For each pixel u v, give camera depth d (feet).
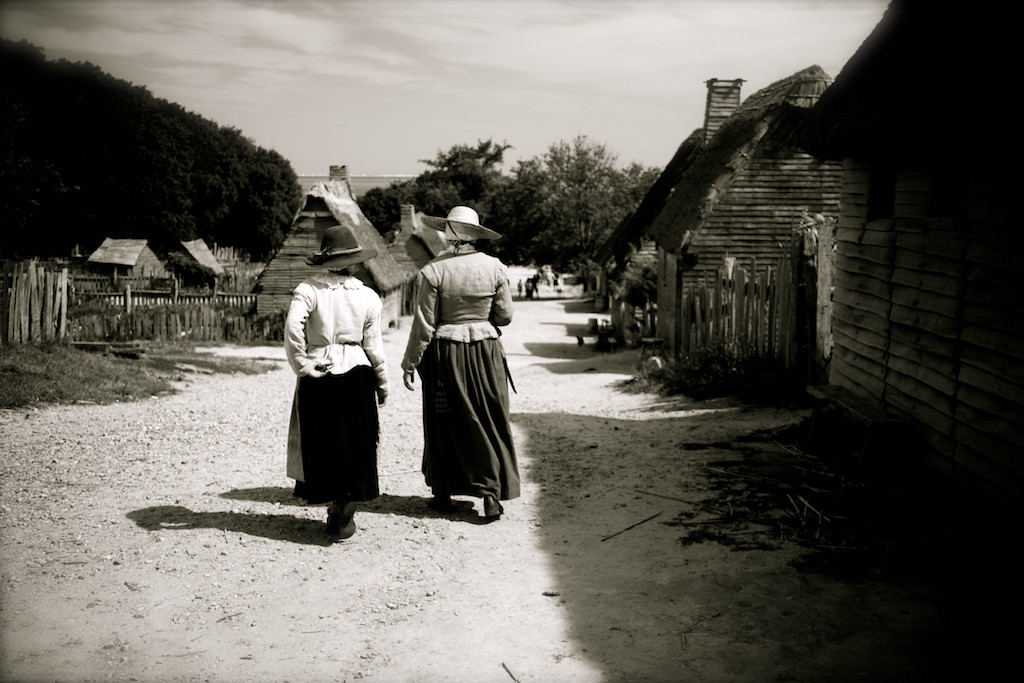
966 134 17.65
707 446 25.43
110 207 235.40
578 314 147.43
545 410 38.22
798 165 57.93
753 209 57.98
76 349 50.90
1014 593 13.44
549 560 16.49
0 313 45.50
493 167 302.45
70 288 87.30
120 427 30.96
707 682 11.62
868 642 12.60
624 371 59.31
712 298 44.98
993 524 16.37
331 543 17.16
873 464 20.99
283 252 103.55
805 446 24.64
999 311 17.21
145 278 147.64
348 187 124.26
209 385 50.37
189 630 13.15
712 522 18.17
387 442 28.66
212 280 193.67
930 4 20.43
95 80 230.89
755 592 14.52
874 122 21.09
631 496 20.58
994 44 16.35
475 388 18.83
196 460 25.13
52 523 17.89
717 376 39.06
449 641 13.03
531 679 11.82
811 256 32.42
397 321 125.08
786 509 18.76
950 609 13.55
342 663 12.21
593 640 13.05
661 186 99.50
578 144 197.88
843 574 15.07
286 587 14.92
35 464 23.63
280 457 25.94
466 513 19.48
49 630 12.93
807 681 11.55
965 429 18.39
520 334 110.11
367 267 108.17
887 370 22.65
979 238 18.11
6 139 187.73
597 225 193.36
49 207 224.12
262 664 12.10
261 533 17.62
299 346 16.40
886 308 22.84
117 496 20.26
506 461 19.12
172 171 246.47
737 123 66.23
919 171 21.47
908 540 16.31
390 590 14.96
